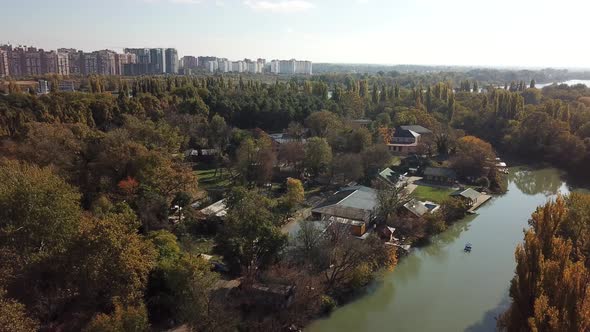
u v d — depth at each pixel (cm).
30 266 4469
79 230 4681
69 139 8706
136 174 7631
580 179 12681
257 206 6656
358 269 6047
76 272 4425
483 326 5462
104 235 4469
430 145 14200
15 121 10750
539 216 4978
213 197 9231
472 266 7075
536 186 12050
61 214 4984
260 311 5334
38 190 4872
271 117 15688
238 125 15538
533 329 3641
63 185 5475
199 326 4681
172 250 5650
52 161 7956
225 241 6169
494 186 11594
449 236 8350
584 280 3884
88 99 13138
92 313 4575
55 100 12462
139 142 8788
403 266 7006
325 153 10912
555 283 4091
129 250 4609
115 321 3994
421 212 8475
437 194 10594
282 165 11512
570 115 15975
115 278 4519
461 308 5859
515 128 15425
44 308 4622
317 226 6694
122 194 7144
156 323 4994
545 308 3741
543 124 14500
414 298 6084
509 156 15125
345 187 10450
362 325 5447
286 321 5184
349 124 14350
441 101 19825
